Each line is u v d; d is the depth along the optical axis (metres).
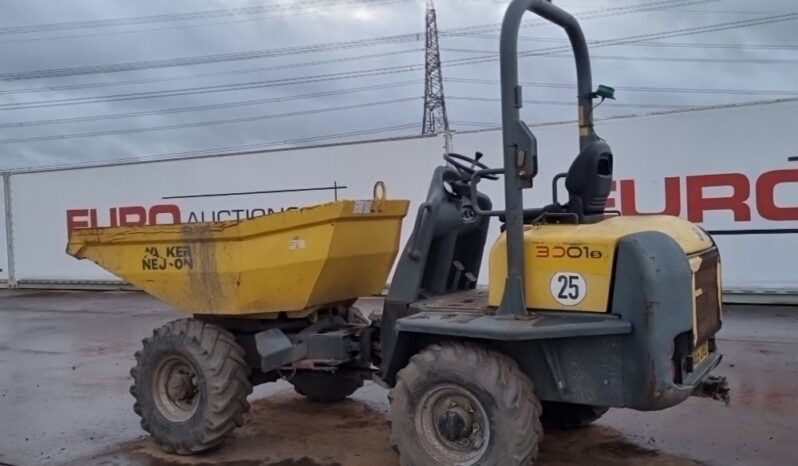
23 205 19.14
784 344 9.41
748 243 12.01
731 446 5.81
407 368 4.86
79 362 9.96
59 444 6.39
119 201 17.73
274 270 5.54
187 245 5.74
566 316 4.61
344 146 14.83
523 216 5.09
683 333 4.61
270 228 5.48
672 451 5.72
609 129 12.66
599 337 4.50
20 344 11.52
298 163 15.37
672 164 12.33
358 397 7.54
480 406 4.60
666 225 4.97
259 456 5.87
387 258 6.30
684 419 6.50
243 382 5.77
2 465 5.93
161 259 5.86
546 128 12.88
